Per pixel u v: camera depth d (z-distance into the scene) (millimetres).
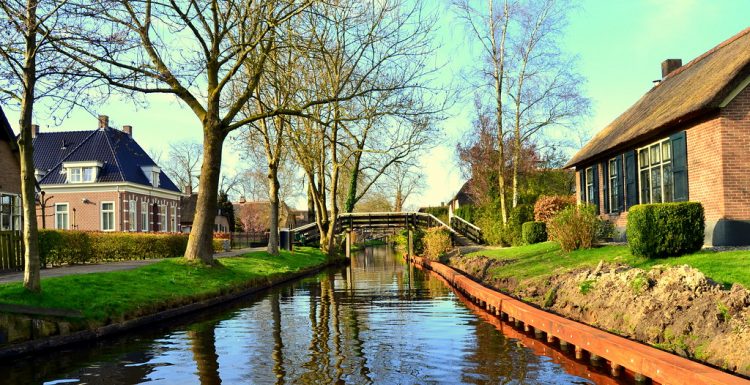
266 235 59938
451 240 36469
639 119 20969
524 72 30156
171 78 16500
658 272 9273
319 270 30672
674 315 7738
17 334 8797
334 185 35781
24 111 10352
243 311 13867
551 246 21375
